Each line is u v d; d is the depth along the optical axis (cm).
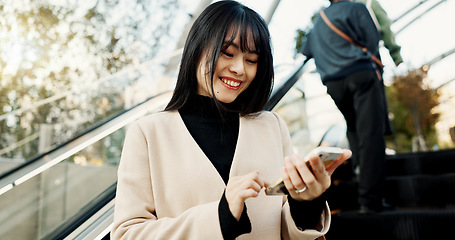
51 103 504
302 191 68
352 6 258
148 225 75
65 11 540
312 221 76
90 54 560
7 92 507
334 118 452
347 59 250
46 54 531
